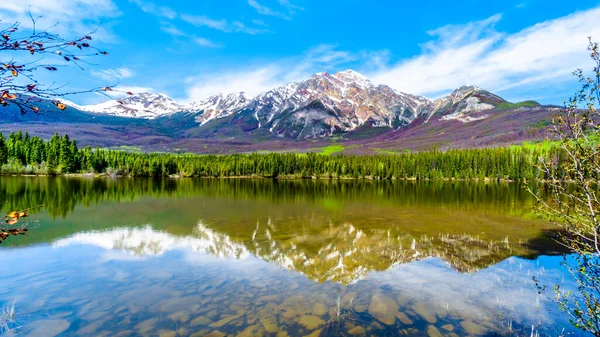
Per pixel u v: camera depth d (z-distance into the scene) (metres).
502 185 90.19
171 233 24.59
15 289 13.34
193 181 101.62
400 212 36.38
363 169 126.69
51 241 21.69
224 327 10.24
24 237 22.73
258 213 35.34
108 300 12.27
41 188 59.62
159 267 16.22
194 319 10.77
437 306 11.66
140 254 18.66
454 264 16.84
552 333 9.75
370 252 19.33
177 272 15.45
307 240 22.48
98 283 14.01
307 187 81.38
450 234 24.50
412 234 24.50
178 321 10.64
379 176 128.50
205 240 22.33
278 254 18.84
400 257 18.23
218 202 45.34
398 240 22.52
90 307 11.67
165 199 48.03
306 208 39.78
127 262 17.06
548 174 6.45
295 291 13.10
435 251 19.53
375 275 15.12
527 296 12.48
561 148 6.18
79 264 16.67
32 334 9.88
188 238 22.92
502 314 11.03
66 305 11.83
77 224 27.77
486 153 117.12
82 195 50.25
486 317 10.83
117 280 14.36
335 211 37.16
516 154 109.31
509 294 12.71
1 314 11.15
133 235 23.77
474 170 115.12
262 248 20.25
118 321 10.66
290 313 11.16
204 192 61.72
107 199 46.09
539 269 15.85
